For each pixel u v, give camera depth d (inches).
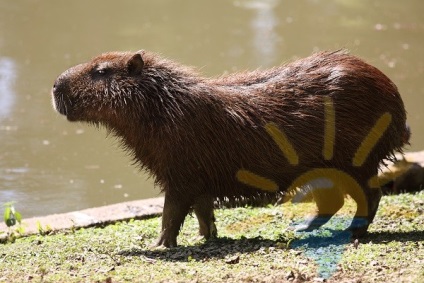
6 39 776.9
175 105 346.9
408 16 901.2
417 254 324.5
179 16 877.2
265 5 936.3
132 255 340.5
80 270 318.0
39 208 473.1
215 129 347.6
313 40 794.2
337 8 930.7
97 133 593.9
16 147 560.4
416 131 601.3
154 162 353.7
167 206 355.3
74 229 394.3
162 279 298.0
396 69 717.3
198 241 367.6
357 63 361.7
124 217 413.7
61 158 547.5
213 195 358.3
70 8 896.3
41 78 679.7
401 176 463.5
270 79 362.9
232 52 749.9
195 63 713.0
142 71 353.1
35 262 334.3
